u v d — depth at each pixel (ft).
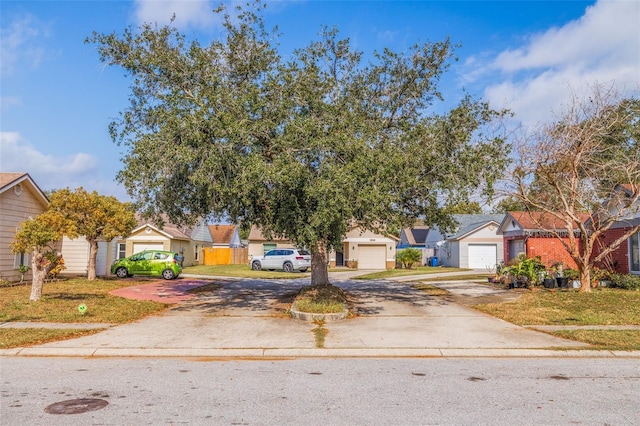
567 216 59.16
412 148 43.27
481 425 17.37
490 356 30.42
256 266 114.21
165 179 41.39
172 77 45.16
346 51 52.75
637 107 55.01
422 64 52.44
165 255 85.25
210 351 30.71
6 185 64.54
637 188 53.93
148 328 37.58
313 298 48.88
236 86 45.91
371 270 124.88
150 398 20.45
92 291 59.06
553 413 18.76
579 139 52.16
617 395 21.35
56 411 18.61
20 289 58.29
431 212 50.19
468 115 45.98
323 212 36.58
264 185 40.88
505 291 63.72
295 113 42.27
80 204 69.87
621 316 42.60
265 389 22.06
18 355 29.73
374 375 24.99
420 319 42.37
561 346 31.81
